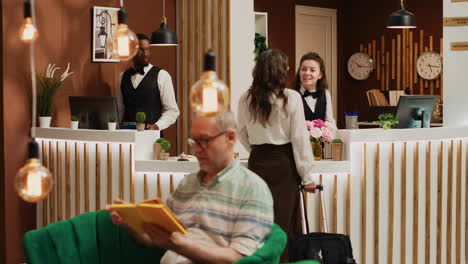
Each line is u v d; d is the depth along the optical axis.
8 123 6.93
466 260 6.37
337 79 12.73
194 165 6.02
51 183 2.53
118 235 3.54
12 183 6.99
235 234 3.08
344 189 5.68
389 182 5.83
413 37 11.88
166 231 2.97
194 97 2.34
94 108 6.57
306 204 5.57
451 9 6.54
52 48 7.21
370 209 5.78
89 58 7.51
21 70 7.00
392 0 12.11
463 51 6.52
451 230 6.23
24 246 3.41
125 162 6.31
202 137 3.16
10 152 6.96
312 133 5.56
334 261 4.31
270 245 3.00
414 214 6.00
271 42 11.53
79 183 6.68
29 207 7.14
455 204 6.27
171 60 8.33
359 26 12.60
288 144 4.89
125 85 7.29
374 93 11.46
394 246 5.90
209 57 2.41
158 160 6.13
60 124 7.30
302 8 12.02
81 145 6.63
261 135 4.90
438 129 6.03
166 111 7.27
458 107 6.57
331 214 5.65
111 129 6.48
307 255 4.30
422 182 6.02
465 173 6.32
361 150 5.71
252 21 8.01
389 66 12.20
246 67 7.97
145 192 6.14
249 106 4.92
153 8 8.13
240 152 7.35
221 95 2.33
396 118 5.98
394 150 5.82
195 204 3.23
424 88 11.76
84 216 3.54
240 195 3.15
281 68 4.84
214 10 8.00
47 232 3.45
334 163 5.61
